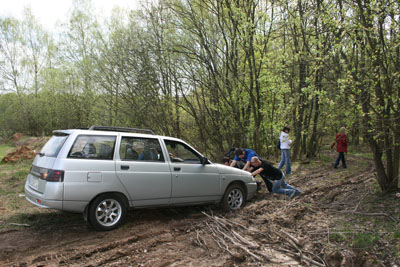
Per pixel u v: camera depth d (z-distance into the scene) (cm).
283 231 466
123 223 527
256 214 580
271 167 751
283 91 1146
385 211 540
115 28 1466
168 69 1269
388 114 573
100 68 1442
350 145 1989
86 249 412
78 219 555
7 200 705
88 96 1870
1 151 2116
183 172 579
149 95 1305
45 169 466
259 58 1241
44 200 448
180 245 436
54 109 2639
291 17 956
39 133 3400
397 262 370
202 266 365
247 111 1334
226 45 1246
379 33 564
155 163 549
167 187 553
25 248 417
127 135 535
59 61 2145
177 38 1237
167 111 1343
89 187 466
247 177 684
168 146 588
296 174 1066
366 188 743
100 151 498
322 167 1227
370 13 552
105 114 1570
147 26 1300
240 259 385
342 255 389
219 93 1265
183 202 581
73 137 481
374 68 569
